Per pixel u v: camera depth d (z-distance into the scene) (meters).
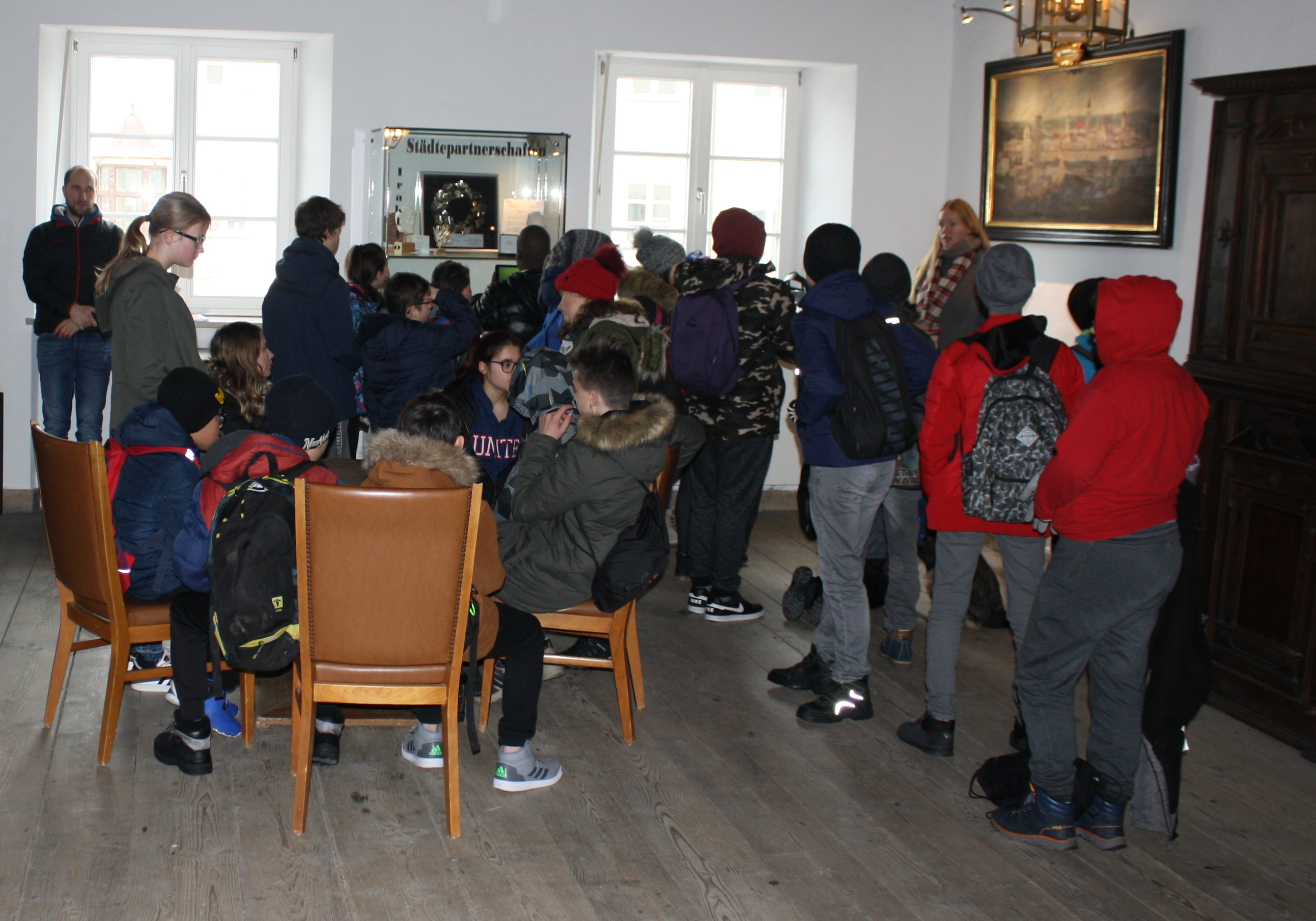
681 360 3.96
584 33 5.63
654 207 6.15
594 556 2.96
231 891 2.40
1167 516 2.48
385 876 2.48
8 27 5.20
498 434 3.55
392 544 2.47
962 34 5.87
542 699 3.53
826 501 3.28
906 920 2.40
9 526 5.14
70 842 2.56
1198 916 2.45
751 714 3.46
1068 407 2.91
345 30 5.40
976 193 5.77
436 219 5.33
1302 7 3.79
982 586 4.30
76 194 5.06
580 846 2.65
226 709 3.16
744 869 2.58
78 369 5.19
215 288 5.79
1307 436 3.24
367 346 4.14
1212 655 3.58
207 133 5.67
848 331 3.15
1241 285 3.52
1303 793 3.04
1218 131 3.57
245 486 2.56
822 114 6.14
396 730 3.26
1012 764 2.90
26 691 3.38
